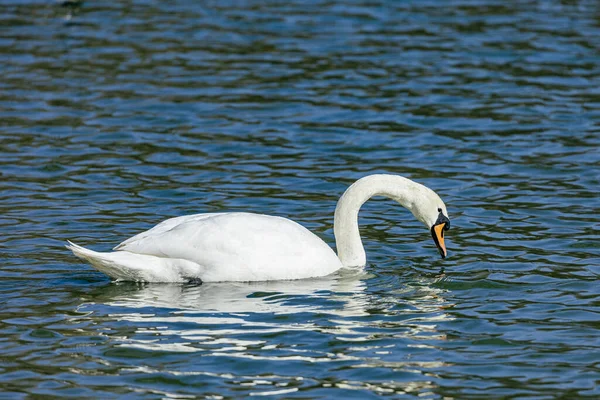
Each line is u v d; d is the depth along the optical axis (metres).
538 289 13.17
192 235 13.12
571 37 29.41
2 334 11.36
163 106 22.94
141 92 24.02
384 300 12.73
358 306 12.48
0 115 21.89
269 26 30.94
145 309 12.18
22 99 23.14
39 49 27.72
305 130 21.44
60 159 19.20
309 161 19.45
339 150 20.14
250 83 25.00
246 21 31.61
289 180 18.33
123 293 12.75
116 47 28.22
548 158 19.48
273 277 13.27
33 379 10.28
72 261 14.07
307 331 11.59
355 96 23.92
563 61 26.88
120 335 11.37
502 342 11.39
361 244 14.20
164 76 25.47
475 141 20.66
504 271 13.90
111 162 19.16
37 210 16.38
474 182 18.16
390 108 23.00
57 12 32.47
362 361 10.80
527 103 23.30
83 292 12.77
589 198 17.19
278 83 25.02
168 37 29.47
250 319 11.93
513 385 10.28
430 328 11.77
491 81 25.12
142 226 15.73
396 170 18.91
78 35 29.52
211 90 24.30
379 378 10.41
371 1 34.56
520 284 13.38
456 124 21.80
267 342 11.25
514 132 21.23
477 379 10.43
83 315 11.96
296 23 31.34
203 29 30.56
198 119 22.11
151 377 10.35
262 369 10.57
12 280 13.22
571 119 22.06
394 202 17.52
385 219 16.56
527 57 27.34
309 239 13.65
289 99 23.66
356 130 21.44
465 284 13.38
